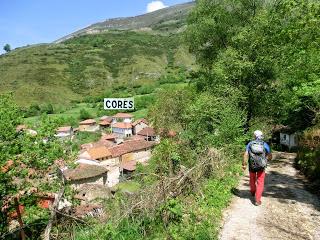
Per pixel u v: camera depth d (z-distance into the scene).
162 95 38.66
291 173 15.03
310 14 11.03
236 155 15.43
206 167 10.75
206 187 9.63
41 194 17.91
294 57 17.00
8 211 17.23
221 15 31.75
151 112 39.72
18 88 162.75
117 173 69.31
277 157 21.86
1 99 18.94
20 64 191.50
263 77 24.86
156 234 7.07
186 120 28.16
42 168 17.88
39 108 142.38
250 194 10.38
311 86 16.11
